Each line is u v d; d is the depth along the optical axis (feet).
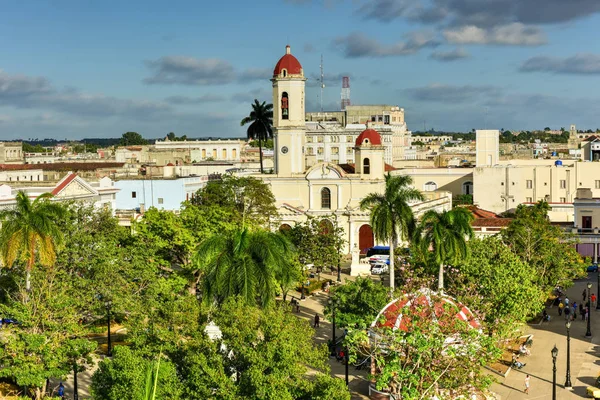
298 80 444.55
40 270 206.80
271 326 155.43
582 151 637.71
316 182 439.63
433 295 187.62
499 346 221.87
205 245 196.03
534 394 209.05
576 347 252.42
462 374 163.43
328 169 437.99
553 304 311.27
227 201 367.25
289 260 209.97
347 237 426.10
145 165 536.83
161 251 268.21
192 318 162.91
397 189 262.06
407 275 249.55
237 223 311.88
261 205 378.73
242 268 188.96
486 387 171.42
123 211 377.91
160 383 143.43
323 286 335.47
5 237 200.23
